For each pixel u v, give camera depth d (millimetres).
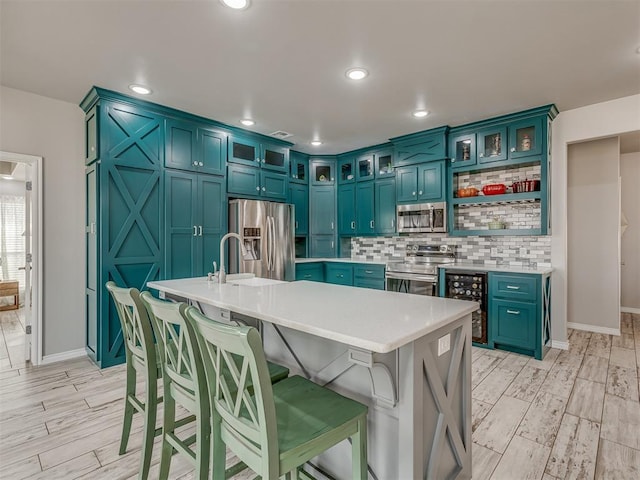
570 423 2182
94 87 2969
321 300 1775
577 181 4320
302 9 1964
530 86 2990
